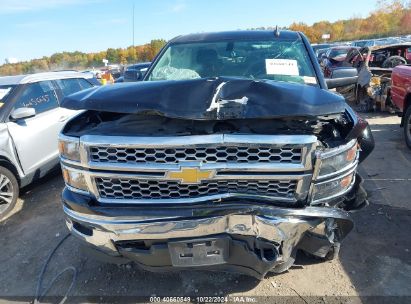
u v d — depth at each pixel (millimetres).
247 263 2289
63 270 3158
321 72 3320
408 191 4297
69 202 2389
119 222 2238
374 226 3549
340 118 2545
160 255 2275
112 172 2229
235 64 3529
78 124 2604
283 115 2082
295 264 3002
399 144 6359
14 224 4121
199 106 2105
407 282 2766
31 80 5074
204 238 2184
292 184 2176
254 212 2125
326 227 2359
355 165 2436
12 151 4461
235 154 2131
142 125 2340
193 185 2180
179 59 3738
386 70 9391
